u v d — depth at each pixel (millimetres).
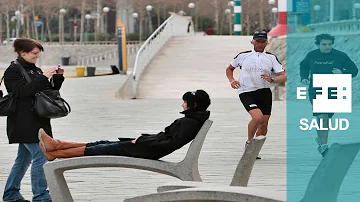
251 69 20391
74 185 17453
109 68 140875
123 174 18891
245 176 11539
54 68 14656
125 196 16156
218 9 178000
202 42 70500
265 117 20734
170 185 11492
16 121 14727
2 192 16703
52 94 14695
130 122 32781
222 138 26469
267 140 25672
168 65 60531
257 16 191250
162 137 13172
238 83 20312
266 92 20578
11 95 14625
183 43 70125
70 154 13414
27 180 18188
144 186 17312
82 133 28734
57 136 27797
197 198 9961
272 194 9859
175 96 49125
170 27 74625
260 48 20438
